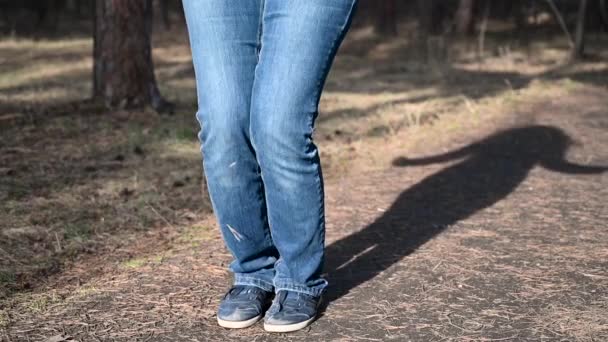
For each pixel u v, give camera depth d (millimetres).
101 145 5996
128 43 7527
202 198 4445
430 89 10656
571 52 14719
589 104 8656
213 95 2293
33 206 4148
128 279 3000
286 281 2471
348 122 7559
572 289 2846
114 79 7566
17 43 17219
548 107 8406
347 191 4605
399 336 2416
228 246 2492
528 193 4504
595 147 6078
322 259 2469
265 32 2248
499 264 3148
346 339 2391
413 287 2857
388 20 21266
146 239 3611
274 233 2408
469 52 16875
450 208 4137
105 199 4355
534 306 2674
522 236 3576
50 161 5355
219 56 2273
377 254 3285
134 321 2553
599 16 21000
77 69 12758
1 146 5820
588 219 3896
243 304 2486
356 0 2271
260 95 2242
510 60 15039
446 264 3137
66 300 2758
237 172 2348
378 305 2672
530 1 24234
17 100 8609
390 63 15227
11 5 24859
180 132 6590
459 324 2510
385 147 6219
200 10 2277
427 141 6441
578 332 2445
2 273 3039
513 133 6730
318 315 2576
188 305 2701
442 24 24375
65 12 27078
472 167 5320
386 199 4371
